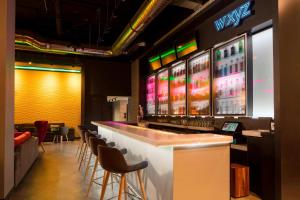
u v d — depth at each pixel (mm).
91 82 10945
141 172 3488
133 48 8656
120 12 7766
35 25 9148
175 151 2391
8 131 3627
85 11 7695
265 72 4523
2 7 3525
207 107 5852
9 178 3670
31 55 9859
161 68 8250
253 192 3803
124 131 3283
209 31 5680
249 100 4676
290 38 3389
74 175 4875
